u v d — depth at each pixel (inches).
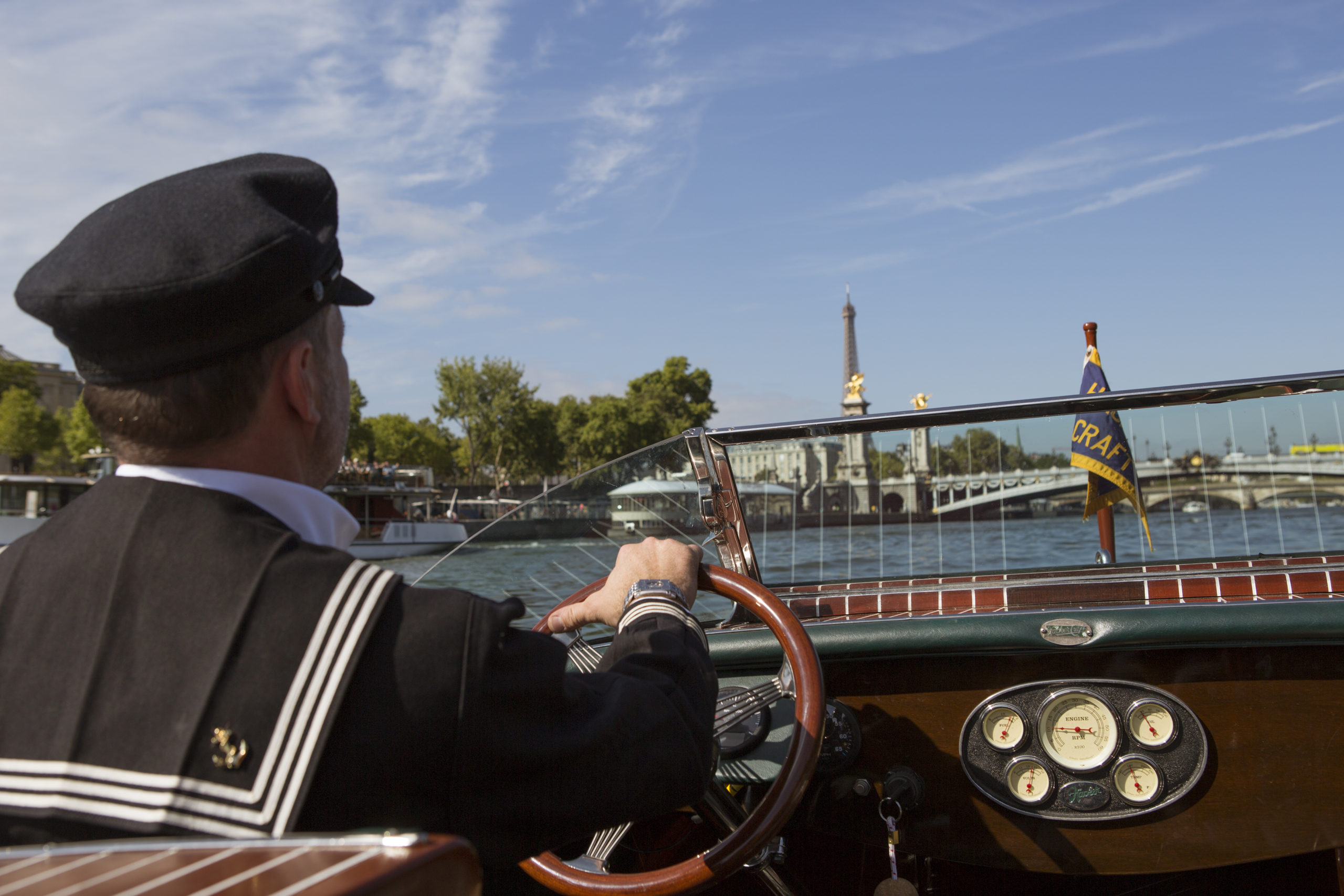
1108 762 65.5
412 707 28.7
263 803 26.9
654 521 75.5
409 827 28.8
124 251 30.1
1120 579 74.7
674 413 2662.4
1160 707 65.0
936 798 68.6
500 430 1994.3
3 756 27.8
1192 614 63.4
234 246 30.4
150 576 29.4
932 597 75.9
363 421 2025.1
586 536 74.9
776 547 79.7
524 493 2105.1
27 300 30.7
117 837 26.6
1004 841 67.4
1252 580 73.0
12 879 20.8
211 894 19.7
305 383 34.1
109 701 27.9
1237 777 64.7
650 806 33.3
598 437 2458.2
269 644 28.4
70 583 30.0
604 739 31.8
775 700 56.1
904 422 76.0
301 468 35.4
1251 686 64.9
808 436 75.9
